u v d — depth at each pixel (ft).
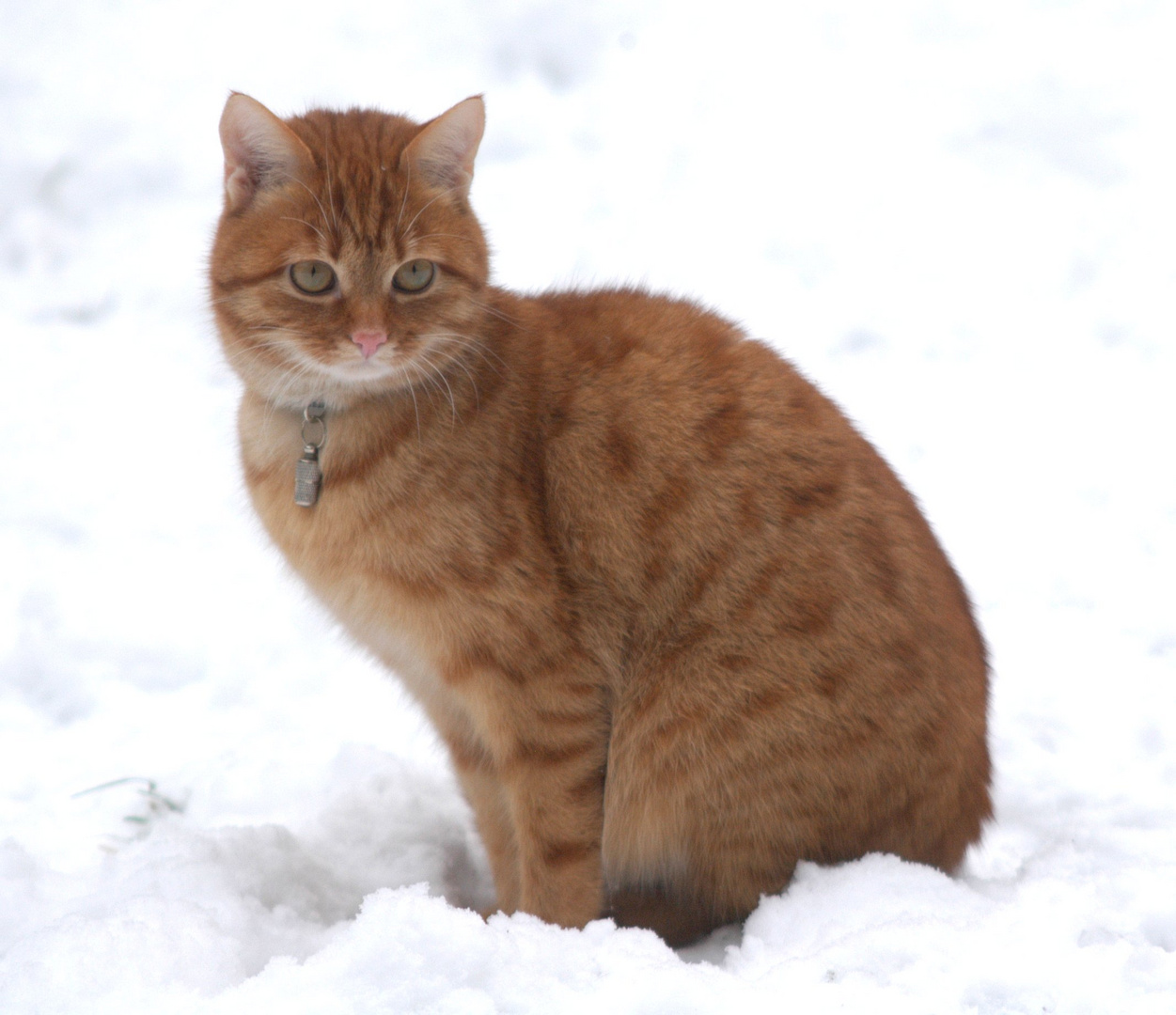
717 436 17.94
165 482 35.09
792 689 17.46
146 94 53.11
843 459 18.42
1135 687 24.40
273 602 29.86
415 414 17.52
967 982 14.30
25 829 21.86
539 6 56.39
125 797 22.79
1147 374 36.09
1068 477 32.19
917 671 17.78
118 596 29.89
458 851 21.18
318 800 22.53
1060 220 43.19
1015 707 24.11
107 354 41.52
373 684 26.84
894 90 51.47
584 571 17.76
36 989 14.53
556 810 17.94
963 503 31.60
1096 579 28.19
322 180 17.03
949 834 18.58
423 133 17.46
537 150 49.70
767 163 48.14
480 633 17.51
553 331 18.79
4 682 26.86
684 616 17.70
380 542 17.48
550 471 17.85
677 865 18.75
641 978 14.37
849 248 43.19
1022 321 39.01
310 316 17.20
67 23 57.31
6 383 39.73
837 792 17.72
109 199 48.55
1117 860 18.16
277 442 18.07
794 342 38.81
